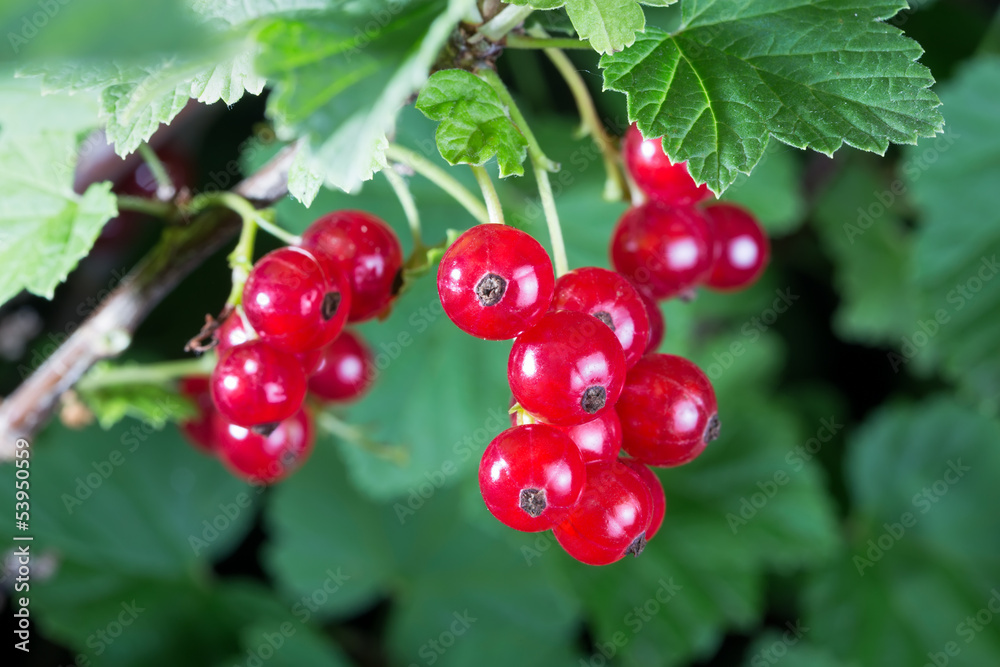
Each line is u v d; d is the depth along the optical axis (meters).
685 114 0.16
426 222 0.26
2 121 0.18
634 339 0.16
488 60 0.16
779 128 0.16
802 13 0.17
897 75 0.16
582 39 0.16
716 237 0.19
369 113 0.14
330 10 0.15
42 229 0.18
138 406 0.20
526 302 0.16
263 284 0.16
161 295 0.19
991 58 0.30
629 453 0.17
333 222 0.17
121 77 0.16
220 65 0.16
